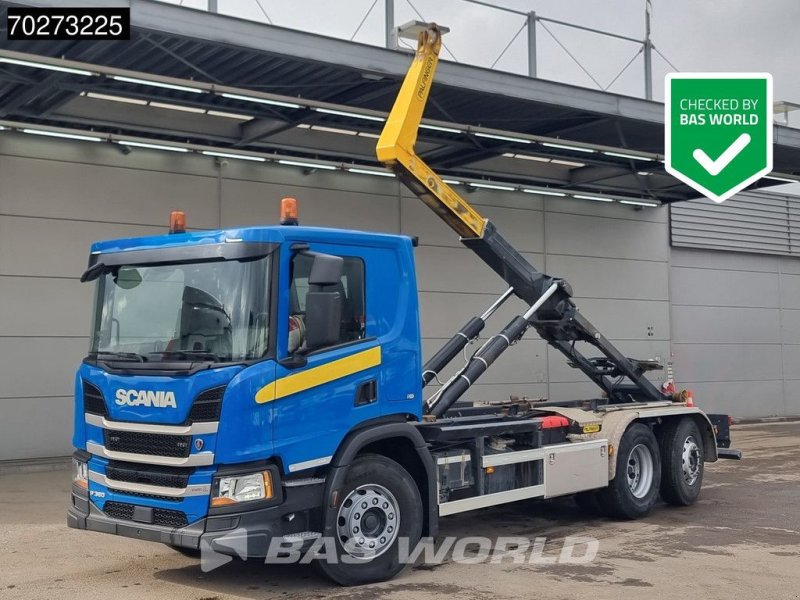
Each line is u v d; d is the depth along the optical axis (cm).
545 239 2103
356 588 741
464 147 1739
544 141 1605
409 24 1302
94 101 1503
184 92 1408
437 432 823
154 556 866
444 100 1491
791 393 2588
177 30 1141
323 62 1255
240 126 1644
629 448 1048
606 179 2061
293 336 713
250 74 1355
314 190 1775
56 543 920
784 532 970
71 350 1518
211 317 712
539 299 1071
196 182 1642
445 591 729
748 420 2458
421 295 1894
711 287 2445
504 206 2044
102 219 1547
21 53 1152
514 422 927
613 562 829
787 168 1989
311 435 716
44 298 1495
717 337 2442
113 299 772
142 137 1584
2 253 1463
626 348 2225
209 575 791
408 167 961
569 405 1159
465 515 1083
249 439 683
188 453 687
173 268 742
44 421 1490
